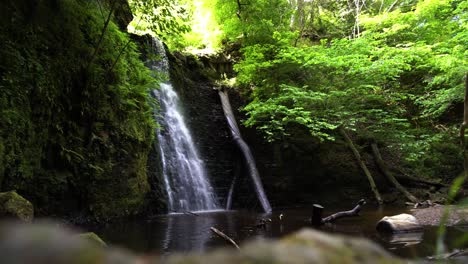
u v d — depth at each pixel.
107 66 10.08
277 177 15.64
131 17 14.16
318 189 15.38
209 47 22.77
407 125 14.38
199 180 14.70
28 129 7.27
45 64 7.91
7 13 7.34
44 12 8.31
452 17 16.86
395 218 7.38
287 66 15.52
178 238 6.97
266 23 17.56
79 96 8.98
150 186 12.27
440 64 13.10
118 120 10.24
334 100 14.23
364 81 14.30
